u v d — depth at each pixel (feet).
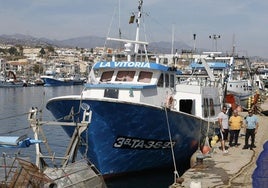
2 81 370.12
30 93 282.36
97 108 45.68
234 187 39.40
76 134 38.99
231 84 132.98
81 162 36.52
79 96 46.26
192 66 80.43
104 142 48.11
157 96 53.26
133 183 50.72
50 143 81.20
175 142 54.49
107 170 50.11
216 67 91.30
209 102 65.36
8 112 152.35
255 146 62.49
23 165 33.32
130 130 48.55
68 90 326.65
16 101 206.90
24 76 504.43
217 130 68.33
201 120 57.98
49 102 49.93
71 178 34.19
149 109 47.75
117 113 46.50
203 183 40.98
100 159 49.08
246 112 129.39
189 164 61.26
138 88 50.83
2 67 507.30
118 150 49.39
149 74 53.57
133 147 50.21
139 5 58.49
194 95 60.64
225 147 61.46
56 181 33.27
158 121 49.57
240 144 64.39
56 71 553.64
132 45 58.70
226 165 49.37
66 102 47.21
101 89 52.47
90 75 56.54
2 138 33.32
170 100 51.72
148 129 49.57
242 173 45.34
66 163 37.06
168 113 50.03
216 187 39.34
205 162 51.11
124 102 45.93
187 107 60.85
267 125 92.53
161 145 52.65
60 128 102.83
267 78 291.58
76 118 46.96
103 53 59.00
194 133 57.62
